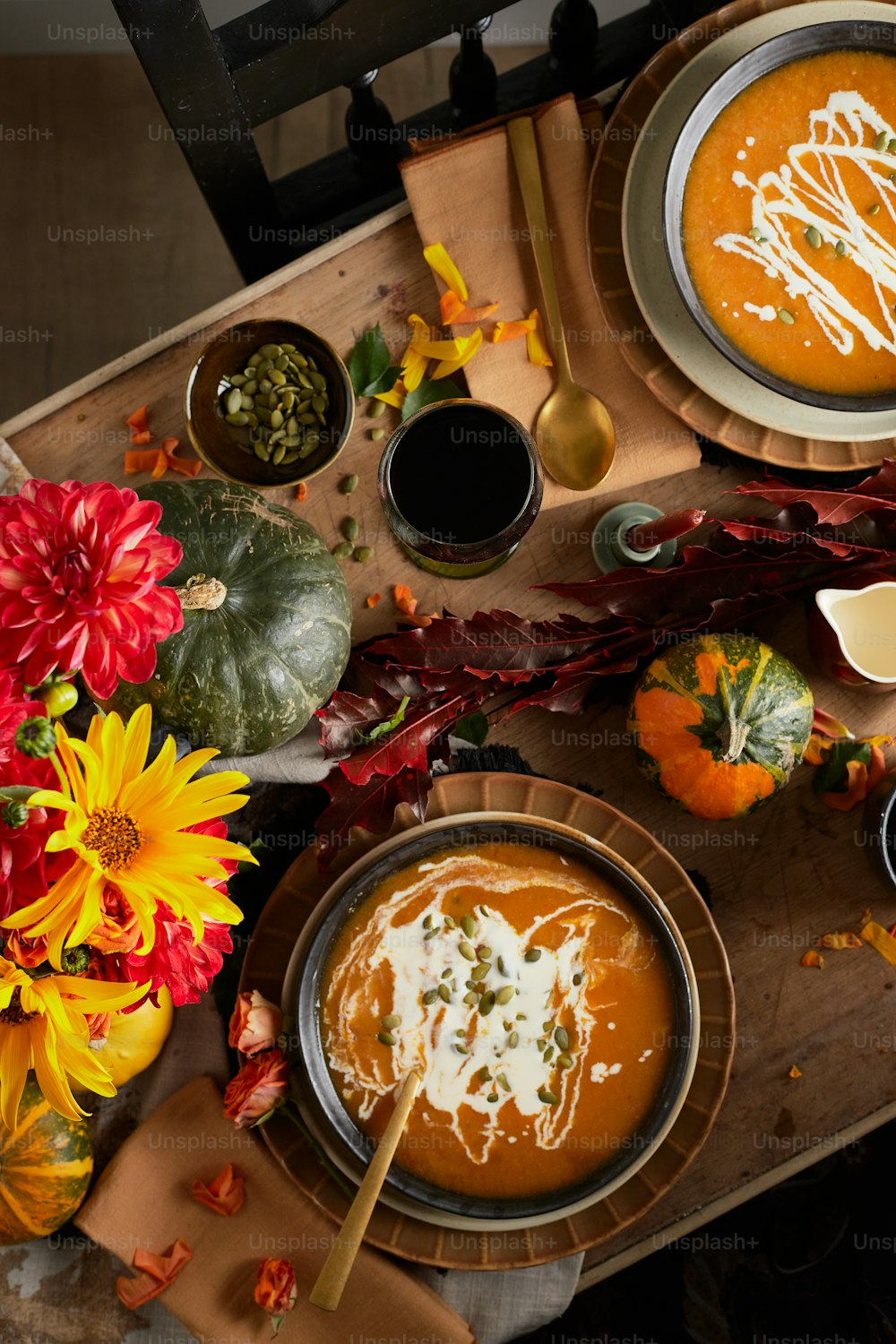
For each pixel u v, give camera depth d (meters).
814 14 0.93
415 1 0.95
